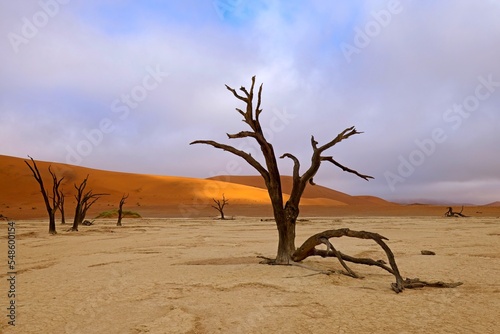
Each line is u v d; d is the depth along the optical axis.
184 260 10.67
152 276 8.05
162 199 92.94
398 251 12.84
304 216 56.25
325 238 8.40
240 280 7.35
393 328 4.53
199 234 21.45
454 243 15.58
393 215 60.91
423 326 4.60
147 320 5.00
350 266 9.38
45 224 34.03
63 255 12.20
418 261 10.37
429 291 6.51
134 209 72.06
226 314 5.17
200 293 6.41
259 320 4.89
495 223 34.16
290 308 5.42
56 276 8.31
